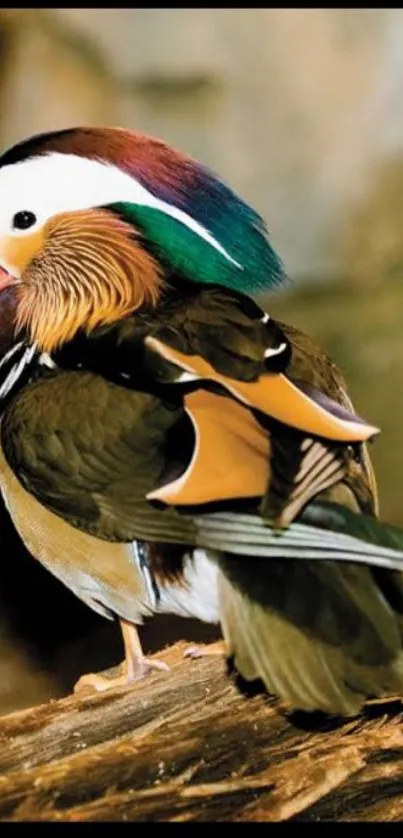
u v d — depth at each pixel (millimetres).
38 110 3689
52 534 3143
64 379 3141
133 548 3125
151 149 3166
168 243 3166
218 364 3094
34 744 3117
